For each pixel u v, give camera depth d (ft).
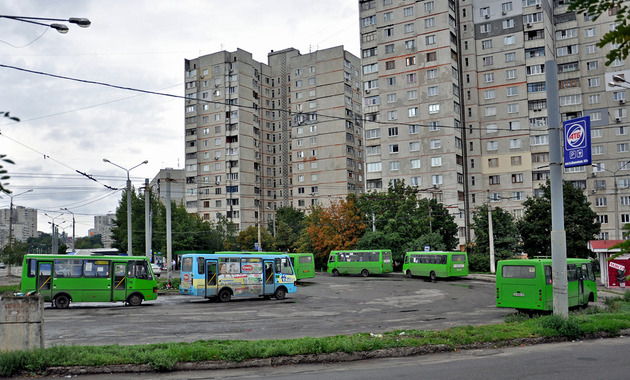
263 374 37.04
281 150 347.36
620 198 229.86
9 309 38.14
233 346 42.34
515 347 47.03
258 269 105.60
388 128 241.35
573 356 41.34
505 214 183.93
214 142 328.08
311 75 313.73
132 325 64.85
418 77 235.81
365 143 249.75
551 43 241.76
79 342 51.21
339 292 122.72
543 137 227.61
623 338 51.65
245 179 322.34
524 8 233.55
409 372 36.17
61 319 70.95
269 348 41.34
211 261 102.06
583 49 241.14
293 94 320.09
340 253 190.80
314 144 307.37
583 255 165.27
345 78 304.71
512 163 232.12
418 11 237.45
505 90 235.40
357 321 69.56
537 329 50.83
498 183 233.76
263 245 268.21
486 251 182.91
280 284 107.24
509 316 68.59
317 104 309.63
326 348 42.16
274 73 353.92
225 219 294.87
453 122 227.20
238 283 103.35
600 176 233.96
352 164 304.09
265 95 348.79
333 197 298.15
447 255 158.10
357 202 218.79
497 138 235.61
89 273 90.53
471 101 240.94
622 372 34.76
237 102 322.55
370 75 251.60
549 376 33.86
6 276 182.60
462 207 226.99
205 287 100.83
